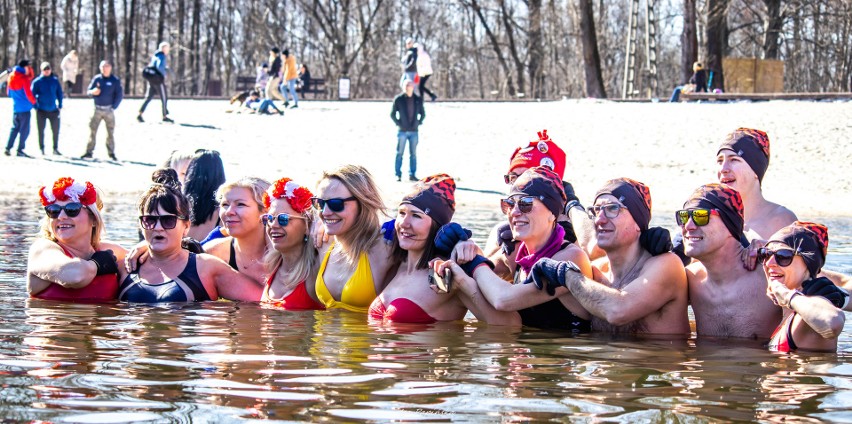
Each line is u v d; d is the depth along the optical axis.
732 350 5.47
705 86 35.56
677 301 6.07
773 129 25.14
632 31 42.84
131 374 4.50
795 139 24.23
